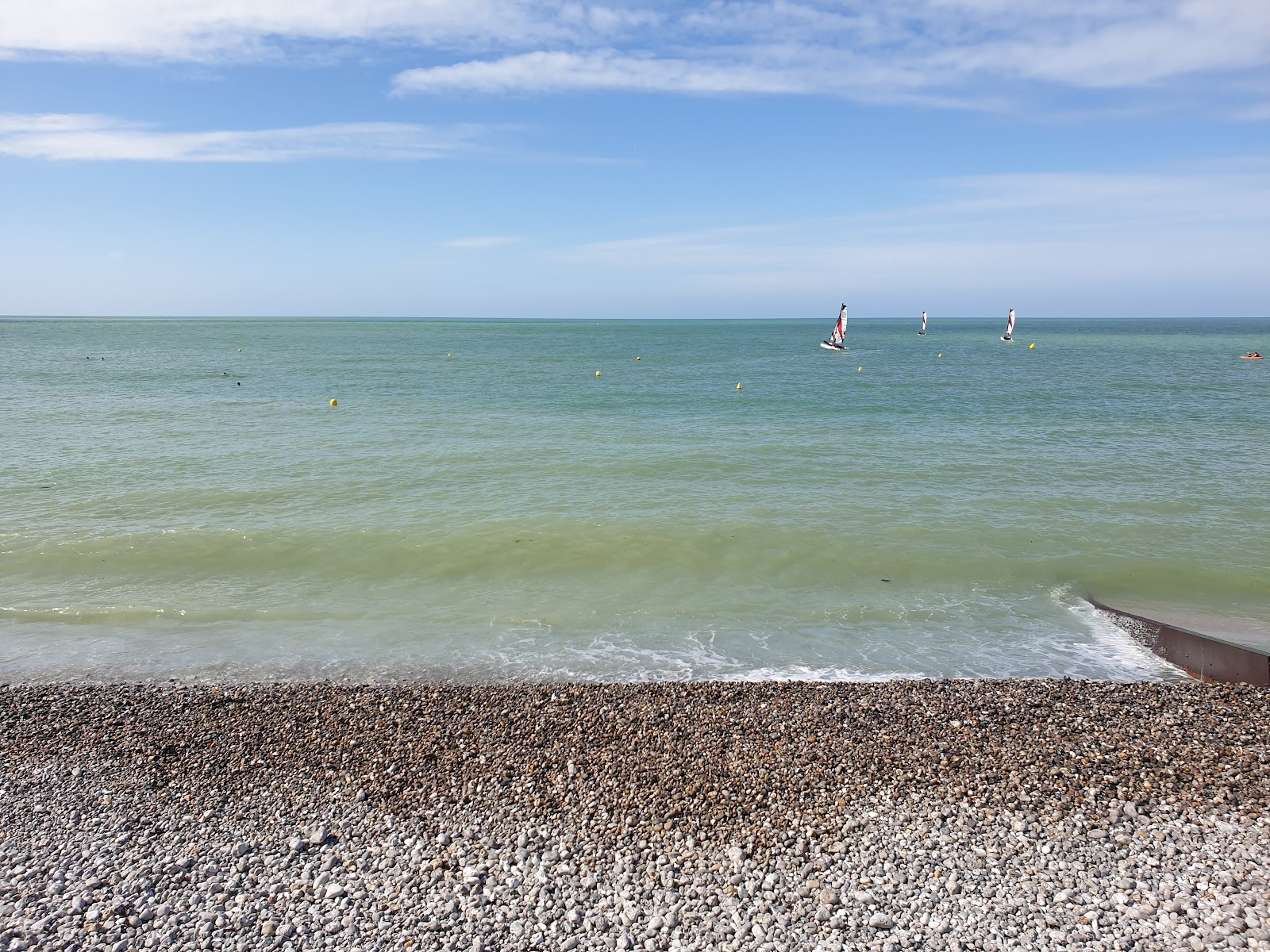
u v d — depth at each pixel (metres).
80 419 34.03
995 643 13.07
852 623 13.86
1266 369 66.00
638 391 47.22
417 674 12.02
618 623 13.82
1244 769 9.10
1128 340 137.12
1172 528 18.58
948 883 7.36
